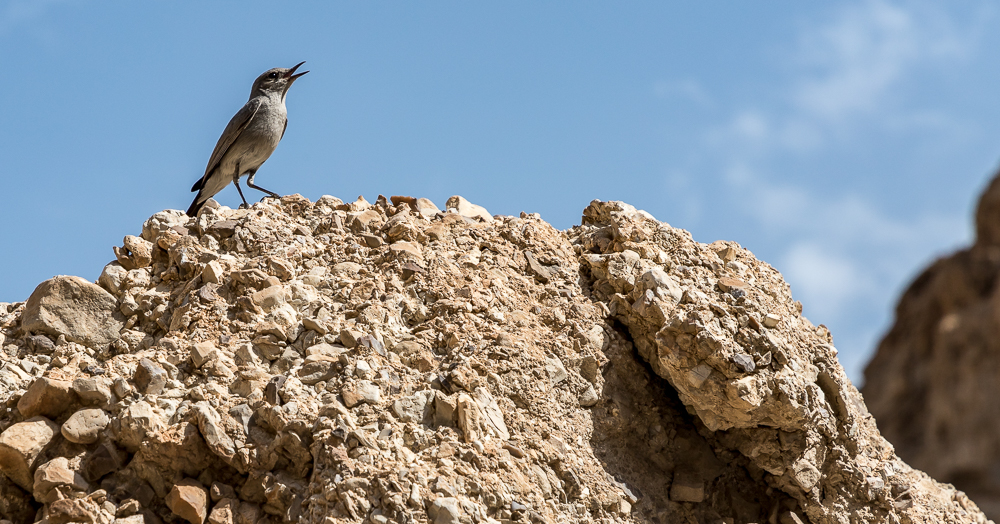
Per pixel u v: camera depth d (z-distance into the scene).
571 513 10.35
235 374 11.07
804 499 11.64
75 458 10.31
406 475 9.66
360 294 12.32
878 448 13.59
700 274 12.93
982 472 44.38
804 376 11.70
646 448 11.95
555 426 11.07
